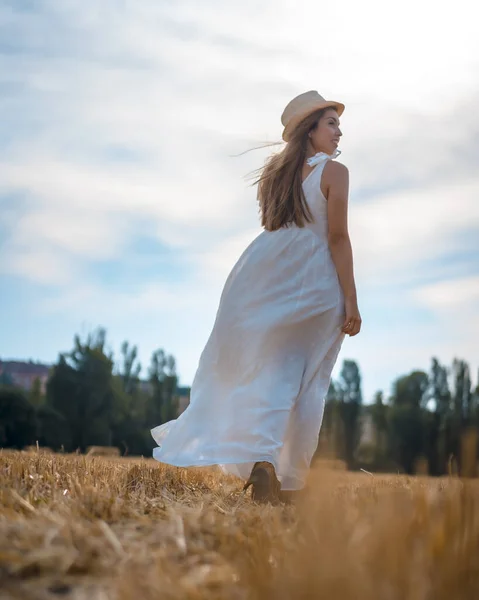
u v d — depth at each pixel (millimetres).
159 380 67188
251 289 4547
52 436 50781
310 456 4453
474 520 1969
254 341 4457
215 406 4504
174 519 2658
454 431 65688
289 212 4609
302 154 4730
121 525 2709
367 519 2246
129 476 4398
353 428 65125
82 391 53719
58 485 3783
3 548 2178
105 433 54094
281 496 4348
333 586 1579
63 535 2293
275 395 4332
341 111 4934
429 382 67188
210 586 1934
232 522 2760
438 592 1592
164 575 1910
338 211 4562
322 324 4523
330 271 4566
